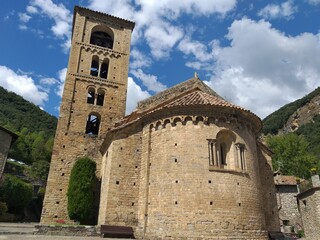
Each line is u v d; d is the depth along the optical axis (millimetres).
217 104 22844
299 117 139375
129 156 25469
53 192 30312
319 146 96062
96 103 36469
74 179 29859
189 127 22922
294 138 69938
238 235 20359
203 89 31562
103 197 26078
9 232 21719
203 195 20812
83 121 34656
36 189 58750
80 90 35969
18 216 42594
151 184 23062
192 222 20188
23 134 89438
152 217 21875
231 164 22547
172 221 20656
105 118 35750
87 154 33188
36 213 49125
